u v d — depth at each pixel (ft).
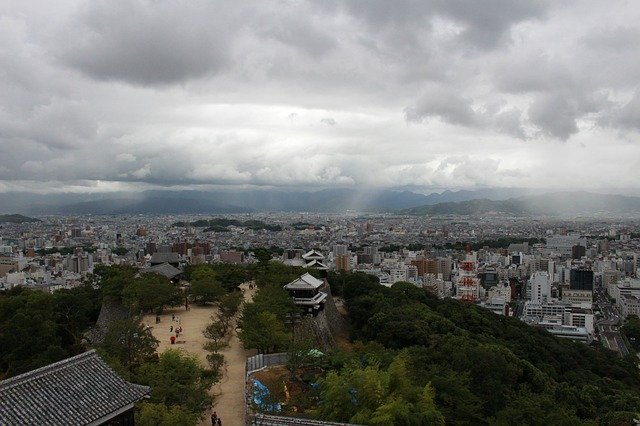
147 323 354.54
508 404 260.21
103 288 419.74
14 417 118.01
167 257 542.16
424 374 252.21
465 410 236.43
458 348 307.17
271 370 250.16
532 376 336.08
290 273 450.71
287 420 141.59
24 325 285.64
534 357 453.99
